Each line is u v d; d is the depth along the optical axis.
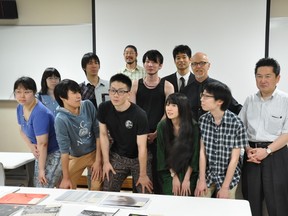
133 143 2.26
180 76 2.88
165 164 2.17
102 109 2.26
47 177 2.45
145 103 2.65
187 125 2.05
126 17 3.86
